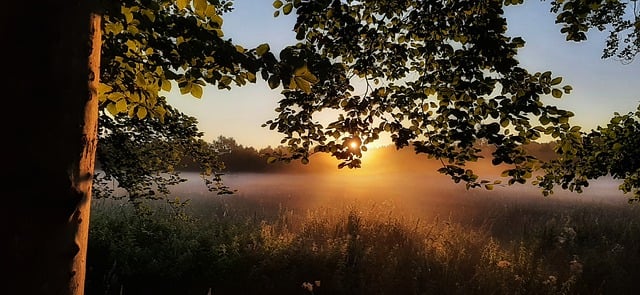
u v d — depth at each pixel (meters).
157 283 6.16
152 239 7.24
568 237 8.35
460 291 5.63
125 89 3.12
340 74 3.81
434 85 3.87
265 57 2.41
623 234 8.79
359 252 6.89
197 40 2.60
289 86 2.42
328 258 6.58
